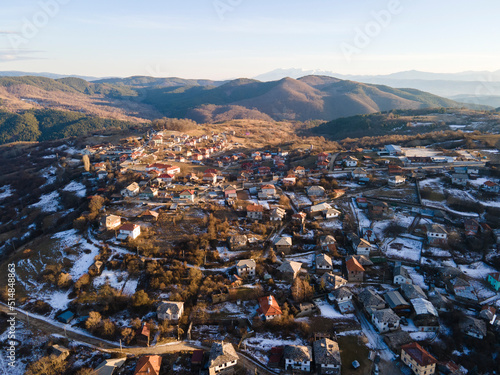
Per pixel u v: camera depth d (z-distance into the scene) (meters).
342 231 154.25
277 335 101.81
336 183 197.12
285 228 155.88
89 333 104.38
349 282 125.19
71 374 90.62
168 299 113.38
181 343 99.25
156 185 195.88
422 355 88.31
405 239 148.38
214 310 110.00
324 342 94.25
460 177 187.62
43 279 127.12
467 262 134.00
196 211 165.62
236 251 137.25
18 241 163.25
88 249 140.25
